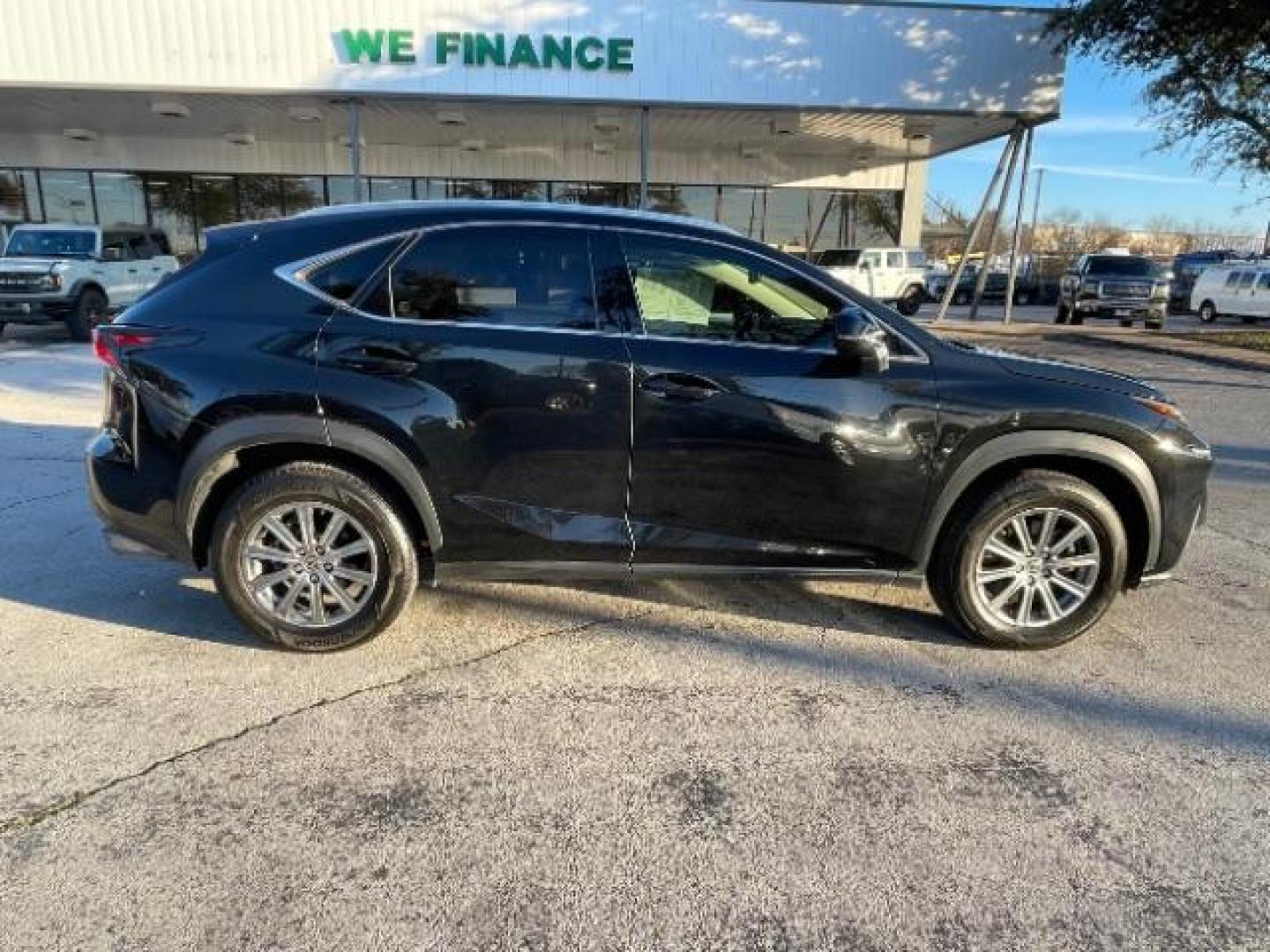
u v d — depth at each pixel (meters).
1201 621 4.13
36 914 2.21
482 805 2.69
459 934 2.18
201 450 3.39
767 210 24.50
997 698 3.38
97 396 9.62
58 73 13.96
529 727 3.12
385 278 3.47
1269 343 17.59
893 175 24.78
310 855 2.45
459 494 3.48
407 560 3.53
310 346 3.40
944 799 2.76
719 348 3.51
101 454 3.53
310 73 14.45
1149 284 21.70
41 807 2.62
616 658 3.65
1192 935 2.23
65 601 4.08
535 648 3.73
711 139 21.16
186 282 3.54
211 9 14.05
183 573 4.44
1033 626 3.74
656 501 3.54
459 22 14.52
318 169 22.62
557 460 3.49
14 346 14.88
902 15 15.34
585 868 2.42
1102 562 3.67
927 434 3.53
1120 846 2.56
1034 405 3.53
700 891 2.35
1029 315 29.78
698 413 3.47
